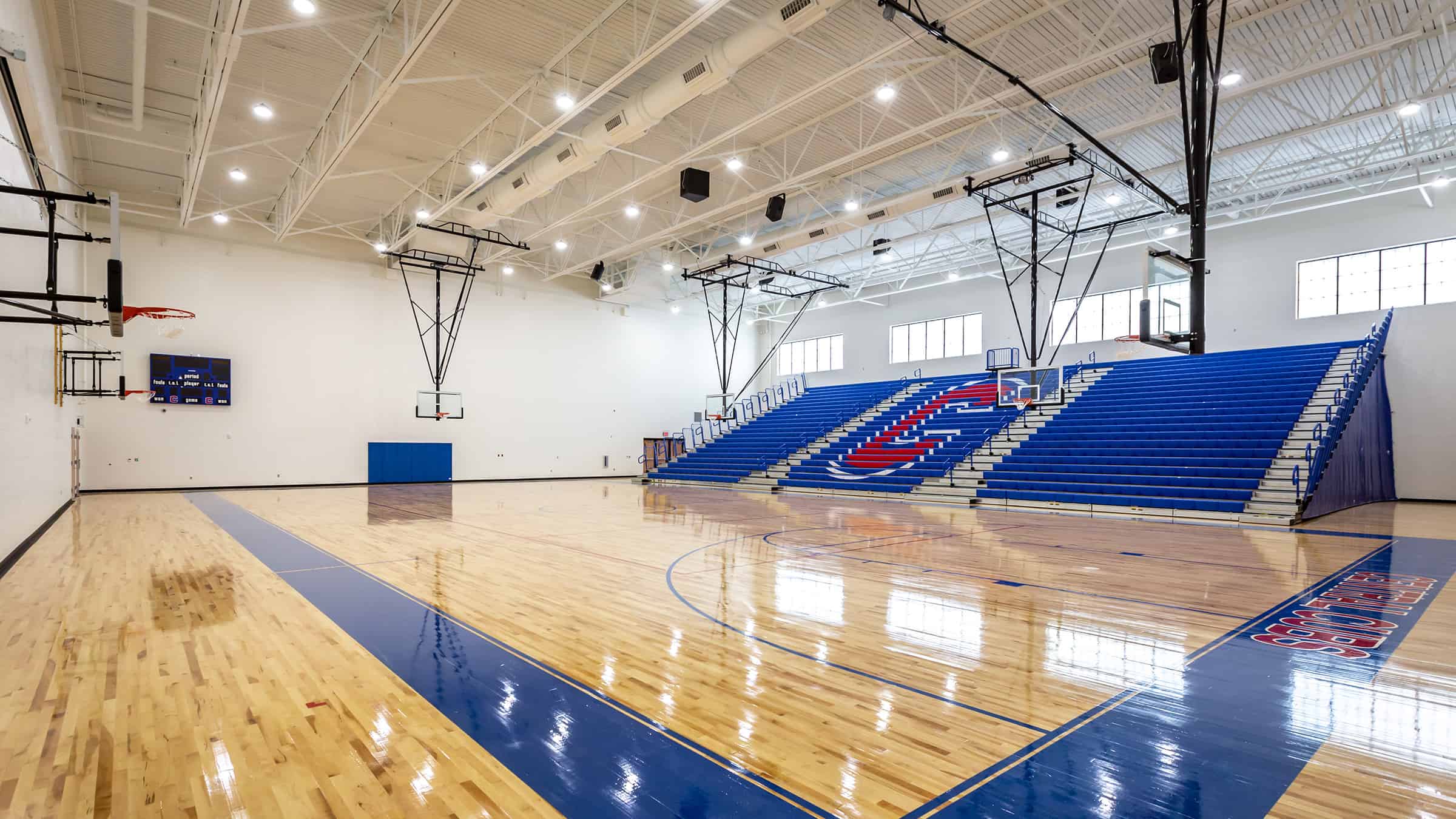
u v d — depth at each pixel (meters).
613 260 19.17
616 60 8.93
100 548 7.30
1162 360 15.16
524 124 9.14
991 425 15.30
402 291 17.12
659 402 21.95
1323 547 7.42
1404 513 10.59
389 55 8.67
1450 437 12.49
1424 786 2.29
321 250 16.00
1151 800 2.19
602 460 20.53
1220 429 11.80
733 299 23.31
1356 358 11.80
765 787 2.28
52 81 8.62
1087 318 16.91
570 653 3.73
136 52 7.40
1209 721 2.82
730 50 7.30
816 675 3.39
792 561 6.66
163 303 14.09
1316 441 10.33
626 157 11.93
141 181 12.88
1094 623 4.35
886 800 2.19
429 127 10.58
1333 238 13.70
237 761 2.48
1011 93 9.75
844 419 18.78
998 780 2.32
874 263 18.45
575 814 2.11
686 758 2.49
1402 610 4.67
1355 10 7.88
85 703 3.04
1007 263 18.22
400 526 9.23
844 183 13.10
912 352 20.53
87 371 13.12
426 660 3.62
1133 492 10.90
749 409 22.88
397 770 2.41
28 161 7.09
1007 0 7.76
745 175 12.77
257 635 4.11
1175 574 5.94
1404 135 10.35
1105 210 14.54
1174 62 7.35
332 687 3.23
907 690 3.17
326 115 9.99
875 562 6.55
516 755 2.52
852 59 8.93
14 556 6.59
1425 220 12.73
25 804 2.19
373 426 16.59
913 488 13.62
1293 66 8.91
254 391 15.06
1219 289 15.05
